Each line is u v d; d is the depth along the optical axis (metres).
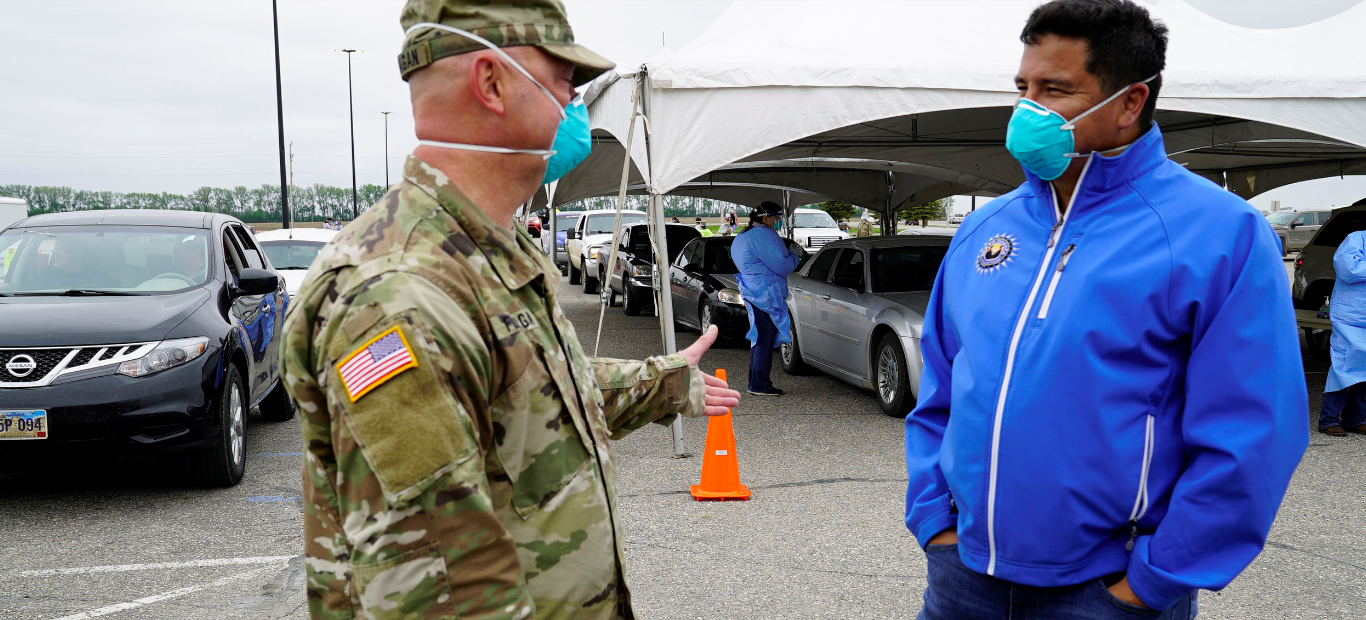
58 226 6.14
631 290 14.61
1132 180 1.69
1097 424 1.59
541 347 1.33
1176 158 13.66
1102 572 1.64
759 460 6.04
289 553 4.31
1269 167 14.55
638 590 3.84
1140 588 1.58
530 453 1.31
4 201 19.95
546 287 1.39
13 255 5.83
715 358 10.69
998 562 1.70
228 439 5.33
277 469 5.86
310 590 1.34
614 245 5.84
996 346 1.72
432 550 1.17
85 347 4.85
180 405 4.94
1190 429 1.57
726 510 4.94
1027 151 1.71
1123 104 1.67
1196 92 6.53
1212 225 1.58
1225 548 1.54
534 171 1.40
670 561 4.18
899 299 7.52
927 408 2.01
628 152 5.82
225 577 4.01
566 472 1.36
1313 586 3.81
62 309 5.13
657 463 5.95
